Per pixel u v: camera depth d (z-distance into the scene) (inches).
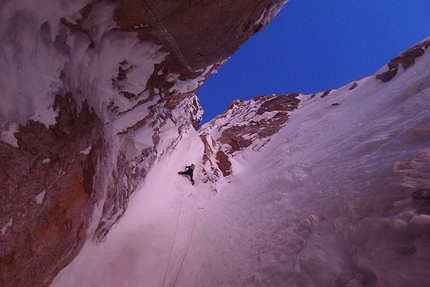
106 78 124.0
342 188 173.0
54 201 93.7
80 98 107.0
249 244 197.3
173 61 149.8
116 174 163.9
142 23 109.3
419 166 129.4
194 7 105.3
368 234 116.6
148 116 193.0
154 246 232.1
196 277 190.5
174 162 452.4
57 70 91.0
